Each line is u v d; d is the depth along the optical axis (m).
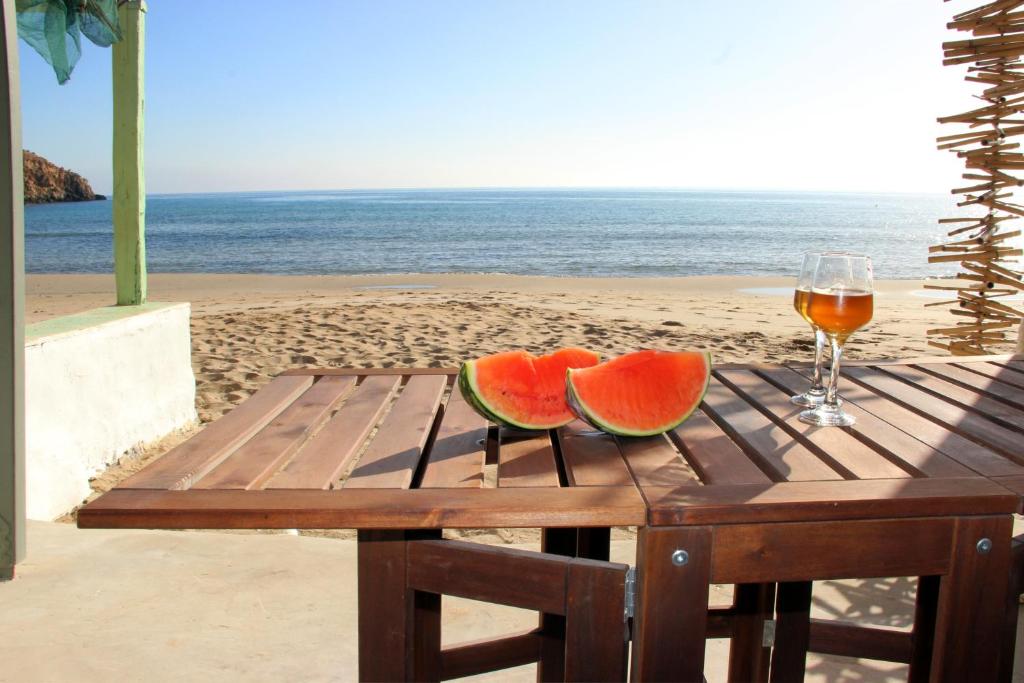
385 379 1.89
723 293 14.77
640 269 21.81
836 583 2.58
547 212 68.25
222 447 1.33
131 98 4.12
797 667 1.62
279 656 2.12
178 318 4.46
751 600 1.67
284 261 24.06
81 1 2.94
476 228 42.97
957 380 1.81
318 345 7.00
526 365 1.46
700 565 1.12
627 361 1.42
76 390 3.54
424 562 1.23
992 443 1.35
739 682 1.72
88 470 3.63
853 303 1.41
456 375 1.94
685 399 1.40
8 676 1.99
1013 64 3.28
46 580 2.54
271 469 1.25
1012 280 3.53
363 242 32.25
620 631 1.17
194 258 24.98
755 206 97.25
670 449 1.35
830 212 77.44
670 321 9.21
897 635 1.60
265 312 9.45
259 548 2.81
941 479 1.19
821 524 1.12
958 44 3.34
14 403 2.51
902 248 31.91
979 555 1.16
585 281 17.70
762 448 1.34
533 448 1.37
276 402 1.66
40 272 21.09
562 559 1.17
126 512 1.06
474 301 11.28
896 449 1.32
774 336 8.20
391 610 1.25
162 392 4.31
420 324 8.30
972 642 1.19
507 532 3.25
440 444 1.39
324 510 1.06
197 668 2.05
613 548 2.87
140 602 2.40
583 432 1.45
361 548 1.24
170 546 2.81
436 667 1.43
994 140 3.40
